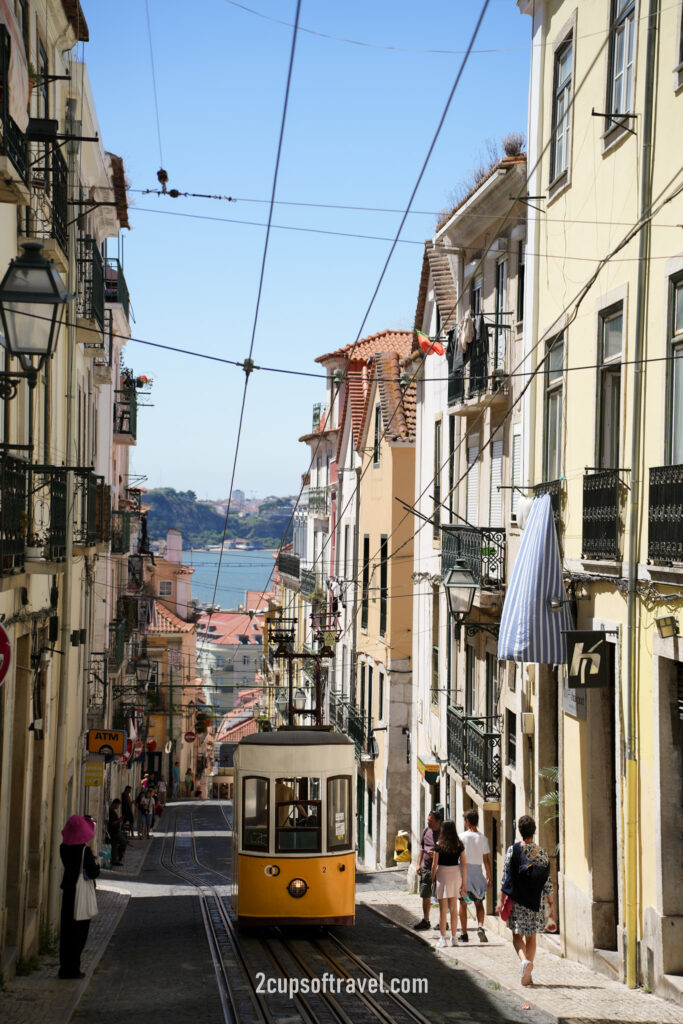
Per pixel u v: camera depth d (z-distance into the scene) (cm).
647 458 1752
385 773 4481
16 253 1897
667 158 1722
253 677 12988
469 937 2291
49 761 2392
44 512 2231
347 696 5531
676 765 1664
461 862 2144
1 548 1628
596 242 2041
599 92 2045
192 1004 1573
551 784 2281
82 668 3422
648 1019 1408
